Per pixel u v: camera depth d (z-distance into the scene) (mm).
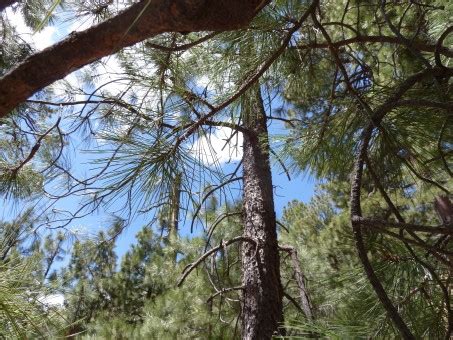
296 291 4516
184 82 2010
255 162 3820
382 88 1784
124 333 4973
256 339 3156
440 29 2373
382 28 2994
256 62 1956
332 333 1138
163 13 1096
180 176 1598
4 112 1169
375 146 1797
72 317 3234
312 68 2232
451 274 1549
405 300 1618
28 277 1454
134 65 1937
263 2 1184
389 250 1688
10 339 1354
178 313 4480
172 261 5727
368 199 5012
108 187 1487
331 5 3172
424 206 4965
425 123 1642
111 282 8086
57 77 1159
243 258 3584
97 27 1128
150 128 1651
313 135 1934
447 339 1479
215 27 1161
